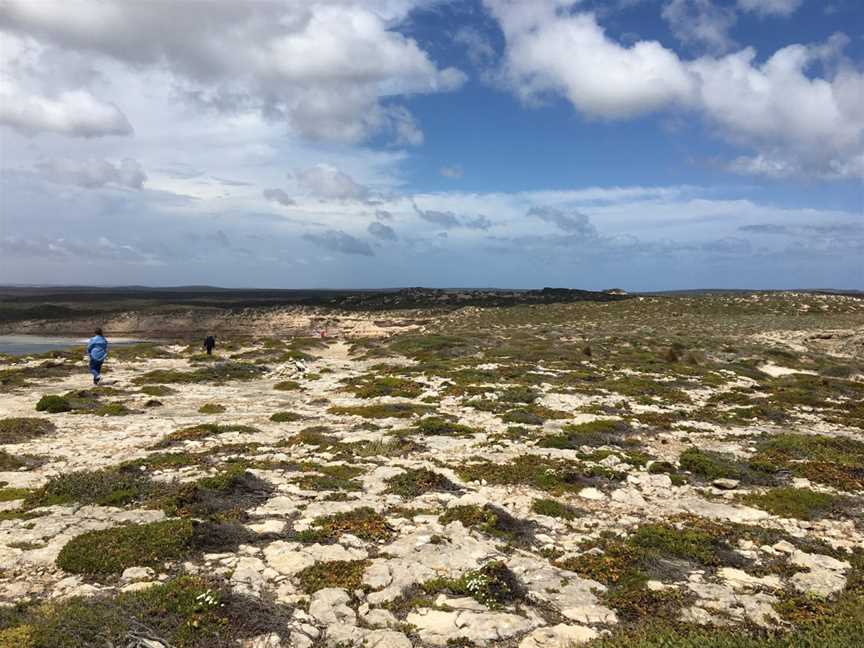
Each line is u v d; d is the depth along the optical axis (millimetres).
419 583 9742
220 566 9953
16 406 24812
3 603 8414
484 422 23312
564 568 10648
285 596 9117
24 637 7125
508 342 59562
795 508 14016
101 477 14008
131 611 8016
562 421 23547
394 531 12039
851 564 11156
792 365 47906
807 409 27891
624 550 11297
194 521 11219
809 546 12016
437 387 31641
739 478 16453
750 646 7824
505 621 8617
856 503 14680
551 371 38344
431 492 14664
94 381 31672
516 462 17328
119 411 24000
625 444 20219
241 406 26953
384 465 16953
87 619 7617
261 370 40438
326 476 15477
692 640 7941
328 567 10102
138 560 9820
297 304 155000
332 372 39938
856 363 50469
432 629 8430
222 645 7684
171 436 19359
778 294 129500
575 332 75688
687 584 10227
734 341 62594
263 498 13648
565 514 13414
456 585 9562
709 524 12930
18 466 15844
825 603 9523
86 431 20438
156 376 35125
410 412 24672
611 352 51750
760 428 23281
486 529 12156
